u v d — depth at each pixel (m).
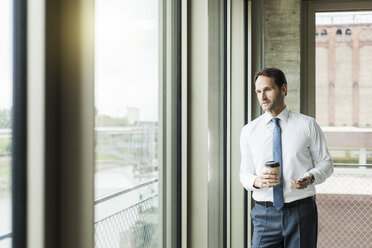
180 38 1.66
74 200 0.56
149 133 1.29
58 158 0.54
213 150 2.62
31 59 0.50
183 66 1.66
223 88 3.13
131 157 1.07
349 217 4.09
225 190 3.32
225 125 3.26
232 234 3.47
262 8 3.82
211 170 2.57
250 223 3.67
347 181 4.09
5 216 0.51
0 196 0.51
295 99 4.01
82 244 0.57
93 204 0.58
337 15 4.08
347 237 4.09
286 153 2.34
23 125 0.51
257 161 2.43
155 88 1.37
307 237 2.30
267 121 2.42
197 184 1.73
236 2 3.40
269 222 2.34
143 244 1.23
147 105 1.25
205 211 1.73
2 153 0.51
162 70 1.49
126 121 1.02
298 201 2.30
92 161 0.58
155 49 1.35
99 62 0.83
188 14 1.69
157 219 1.45
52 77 0.52
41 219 0.51
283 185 2.33
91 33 0.58
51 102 0.52
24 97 0.51
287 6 4.01
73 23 0.56
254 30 3.89
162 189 1.52
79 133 0.56
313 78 4.13
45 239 0.52
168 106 1.64
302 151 2.35
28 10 0.50
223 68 3.12
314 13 4.11
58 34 0.53
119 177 0.97
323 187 4.14
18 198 0.51
